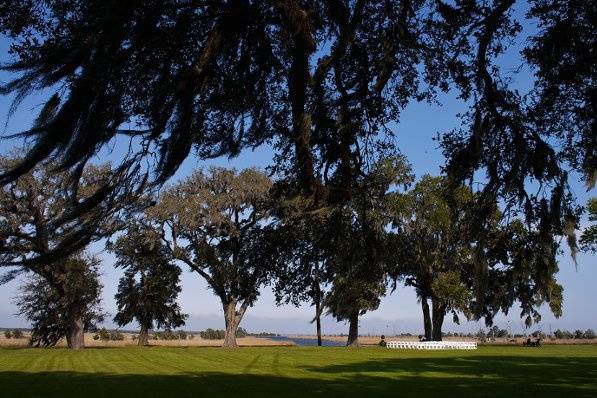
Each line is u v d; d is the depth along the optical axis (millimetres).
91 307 50406
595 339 85375
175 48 5641
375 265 8055
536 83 8133
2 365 25438
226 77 6129
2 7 6250
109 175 5590
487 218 7637
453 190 8008
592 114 7758
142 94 5777
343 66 7488
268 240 7633
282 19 5875
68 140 4641
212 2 5609
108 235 5449
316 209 6602
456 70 8133
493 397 14461
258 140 6918
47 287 49125
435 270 43000
